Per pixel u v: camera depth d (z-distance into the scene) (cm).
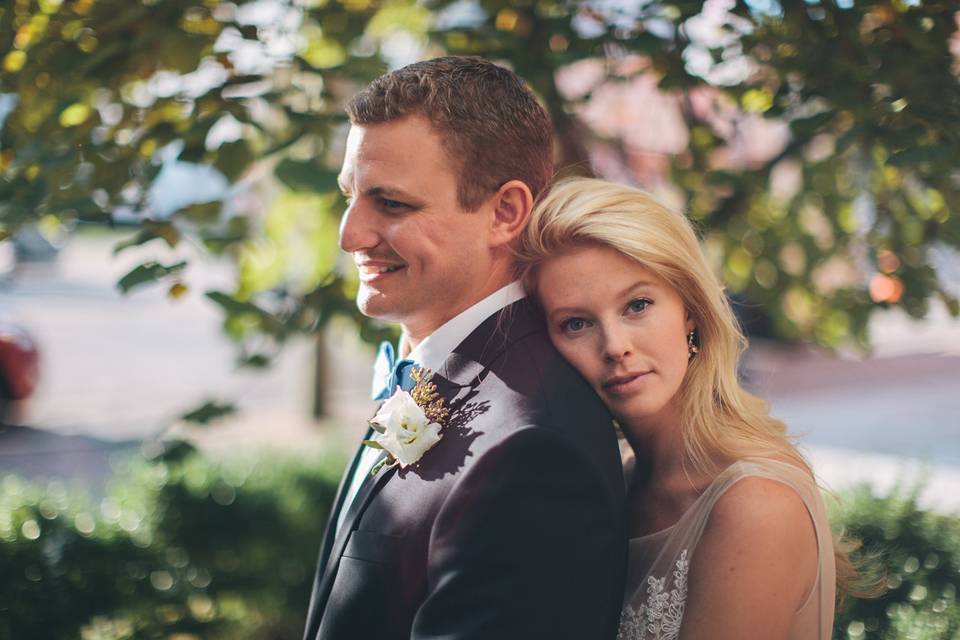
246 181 325
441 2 312
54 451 771
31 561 318
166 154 257
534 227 158
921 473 285
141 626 340
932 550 252
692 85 273
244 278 305
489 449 139
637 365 157
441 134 152
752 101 280
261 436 811
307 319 288
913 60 234
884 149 238
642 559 169
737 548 151
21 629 315
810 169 305
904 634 219
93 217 254
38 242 1902
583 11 282
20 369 834
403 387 165
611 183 163
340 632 146
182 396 991
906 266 292
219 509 367
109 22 255
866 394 989
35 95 268
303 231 349
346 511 175
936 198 287
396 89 153
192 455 287
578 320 160
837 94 234
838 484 307
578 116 315
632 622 167
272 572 378
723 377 167
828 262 326
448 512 138
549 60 267
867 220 315
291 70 267
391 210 154
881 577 227
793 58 246
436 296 158
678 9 244
